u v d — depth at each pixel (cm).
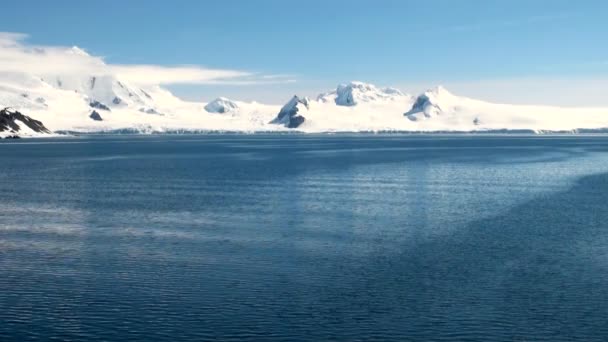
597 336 3041
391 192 8338
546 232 5334
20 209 6862
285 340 3003
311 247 4844
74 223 5962
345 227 5684
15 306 3462
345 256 4534
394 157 16862
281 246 4888
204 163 14488
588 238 5069
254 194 8162
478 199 7544
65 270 4200
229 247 4869
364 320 3241
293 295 3631
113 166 13475
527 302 3481
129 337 3038
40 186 9225
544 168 12438
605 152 18950
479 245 4850
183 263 4366
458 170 12038
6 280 3956
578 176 10556
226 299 3569
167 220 6112
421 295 3609
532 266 4200
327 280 3925
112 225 5847
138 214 6494
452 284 3812
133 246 4922
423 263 4309
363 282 3872
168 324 3200
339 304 3475
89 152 19850
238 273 4097
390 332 3092
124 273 4116
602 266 4188
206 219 6169
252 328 3145
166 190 8656
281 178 10438
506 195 7912
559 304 3450
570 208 6719
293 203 7275
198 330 3123
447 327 3150
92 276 4047
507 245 4838
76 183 9688
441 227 5634
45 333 3084
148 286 3822
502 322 3209
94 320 3256
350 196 7912
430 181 9825
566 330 3108
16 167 13125
